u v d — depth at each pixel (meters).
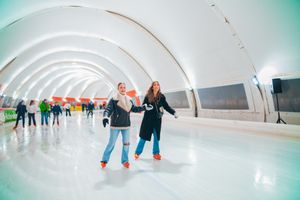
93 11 15.55
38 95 38.59
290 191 3.03
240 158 4.92
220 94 13.09
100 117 24.33
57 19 16.14
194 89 15.53
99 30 19.06
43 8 13.15
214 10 9.76
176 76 17.12
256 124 9.31
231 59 11.15
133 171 4.01
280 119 9.37
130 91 29.62
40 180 3.54
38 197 2.87
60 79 43.34
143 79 24.12
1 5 9.78
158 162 4.66
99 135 9.18
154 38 16.03
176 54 15.37
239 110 11.88
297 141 6.91
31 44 18.23
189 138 8.09
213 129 11.05
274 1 7.61
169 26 13.34
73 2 13.33
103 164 4.26
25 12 12.27
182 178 3.61
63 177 3.69
